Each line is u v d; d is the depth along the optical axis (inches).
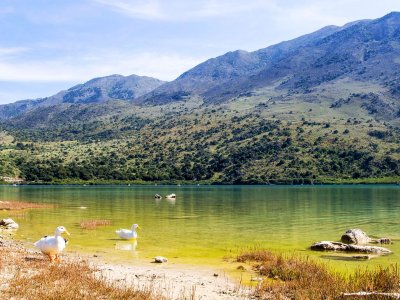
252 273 968.9
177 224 1974.7
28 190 6501.0
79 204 3304.6
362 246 1274.6
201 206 3169.3
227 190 6756.9
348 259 1144.2
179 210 2795.3
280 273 933.2
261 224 1993.1
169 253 1228.5
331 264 1072.2
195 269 1010.7
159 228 1820.9
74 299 654.5
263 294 772.0
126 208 2933.1
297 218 2277.3
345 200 3870.6
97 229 1749.5
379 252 1238.9
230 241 1469.0
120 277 887.7
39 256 1075.3
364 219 2234.3
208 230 1764.3
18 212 2518.5
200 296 748.0
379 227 1900.8
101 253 1217.4
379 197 4333.2
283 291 784.9
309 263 998.4
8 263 920.9
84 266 943.7
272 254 1140.5
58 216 2290.8
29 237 1501.0
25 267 894.4
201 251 1263.5
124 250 1273.4
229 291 794.2
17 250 1147.9
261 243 1428.4
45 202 3508.9
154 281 866.8
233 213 2581.2
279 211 2723.9
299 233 1690.5
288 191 6107.3
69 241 1434.5
